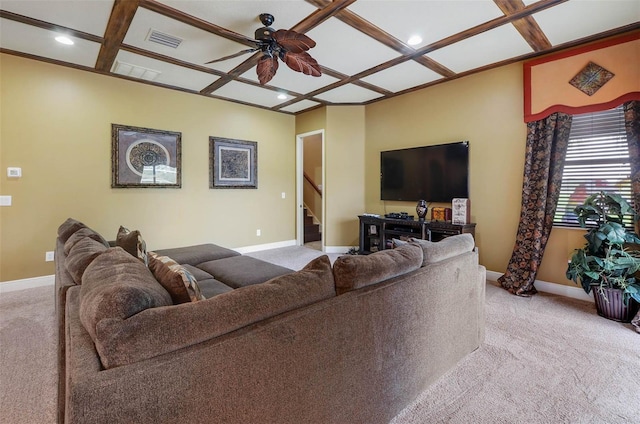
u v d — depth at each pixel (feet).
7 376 6.48
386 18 9.16
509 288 11.55
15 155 11.63
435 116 14.87
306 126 19.71
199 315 3.25
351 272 4.61
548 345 7.64
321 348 4.14
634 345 7.60
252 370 3.49
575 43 10.59
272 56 9.64
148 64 12.35
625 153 9.99
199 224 16.47
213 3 8.44
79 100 12.87
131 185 14.20
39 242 12.19
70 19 9.17
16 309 9.86
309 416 4.07
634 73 9.50
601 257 9.25
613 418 5.25
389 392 5.18
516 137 12.20
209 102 16.63
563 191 11.23
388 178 16.83
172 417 2.94
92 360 2.82
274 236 19.83
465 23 9.45
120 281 3.46
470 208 13.60
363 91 15.80
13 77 11.51
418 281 5.61
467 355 7.15
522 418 5.27
